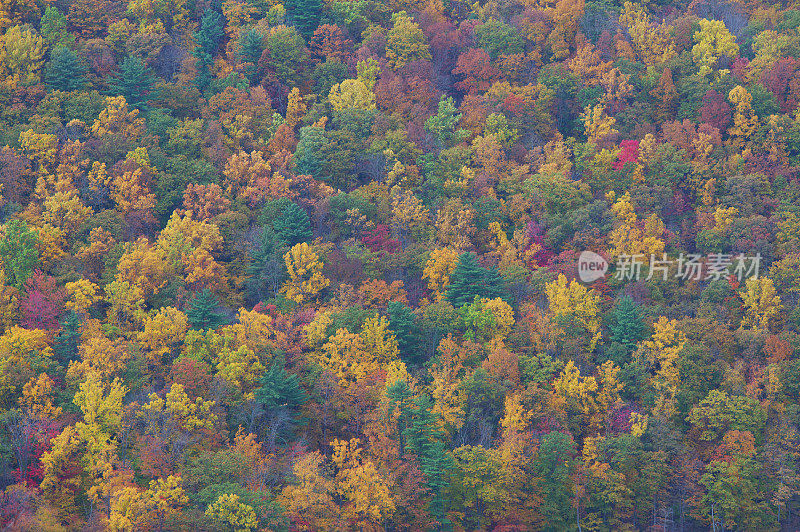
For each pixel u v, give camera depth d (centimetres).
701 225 16300
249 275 15212
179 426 11506
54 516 10288
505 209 16788
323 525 10838
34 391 11425
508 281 15000
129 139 16712
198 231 15250
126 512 10200
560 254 15762
